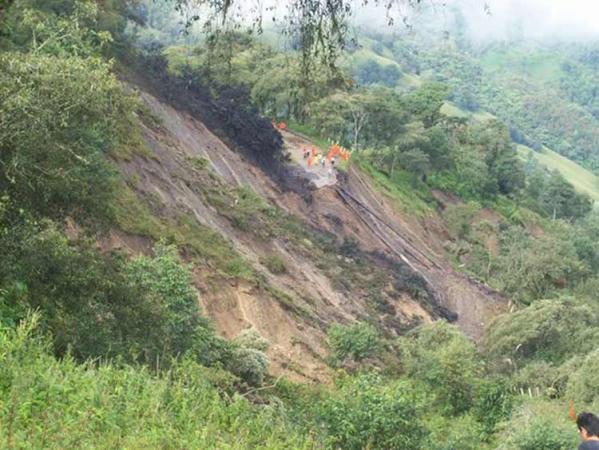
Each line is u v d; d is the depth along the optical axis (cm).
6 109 1591
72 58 1720
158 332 1738
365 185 6981
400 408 2025
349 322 4278
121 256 2170
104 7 3195
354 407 2011
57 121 1661
